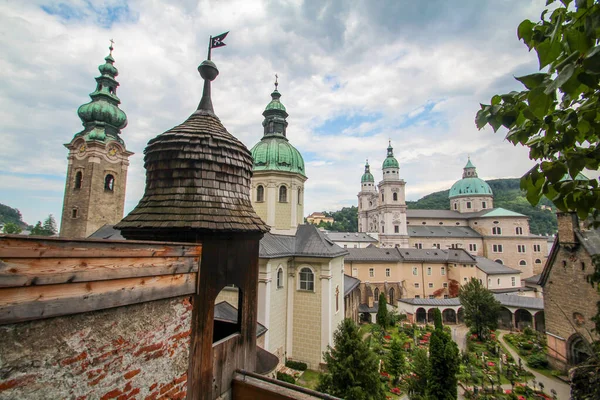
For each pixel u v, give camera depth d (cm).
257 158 3170
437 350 2169
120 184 4369
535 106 273
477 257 6750
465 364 3159
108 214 4206
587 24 238
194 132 771
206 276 651
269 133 3397
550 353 2791
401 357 2703
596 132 309
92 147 4053
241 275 752
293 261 2792
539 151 366
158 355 500
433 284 6175
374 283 5966
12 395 322
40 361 348
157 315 501
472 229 8862
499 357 3378
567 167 332
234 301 2348
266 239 2617
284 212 3114
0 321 312
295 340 2678
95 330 407
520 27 327
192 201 705
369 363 1772
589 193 351
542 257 7894
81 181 4066
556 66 267
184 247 556
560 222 2564
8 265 322
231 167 792
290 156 3203
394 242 8362
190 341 580
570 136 322
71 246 379
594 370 1212
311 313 2678
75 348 383
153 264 491
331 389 1738
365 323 4850
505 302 4688
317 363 2578
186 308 566
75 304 378
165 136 765
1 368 316
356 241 8988
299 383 2325
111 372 422
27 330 339
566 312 2566
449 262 6216
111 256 425
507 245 8069
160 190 737
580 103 331
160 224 659
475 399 2442
